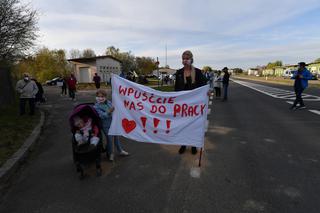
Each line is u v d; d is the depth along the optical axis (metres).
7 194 4.03
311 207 3.39
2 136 7.11
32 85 11.07
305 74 11.37
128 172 4.69
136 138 5.19
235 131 7.55
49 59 61.38
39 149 6.37
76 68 48.19
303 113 10.39
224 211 3.35
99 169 4.58
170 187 4.05
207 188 3.98
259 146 6.02
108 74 49.47
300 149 5.73
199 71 5.45
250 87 30.56
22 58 19.02
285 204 3.48
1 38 16.06
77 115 4.67
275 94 19.91
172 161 5.17
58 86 47.28
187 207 3.47
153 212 3.38
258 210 3.35
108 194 3.90
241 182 4.15
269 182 4.13
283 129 7.66
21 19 16.59
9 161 5.11
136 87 5.15
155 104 5.09
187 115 4.98
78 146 4.38
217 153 5.59
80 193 3.97
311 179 4.21
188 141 5.01
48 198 3.85
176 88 5.60
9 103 15.05
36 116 10.81
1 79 14.10
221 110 11.84
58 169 4.97
